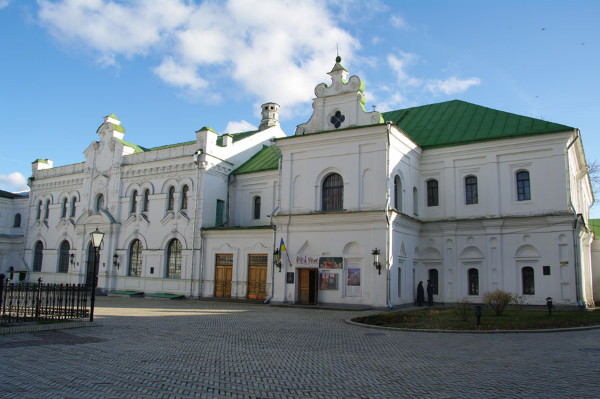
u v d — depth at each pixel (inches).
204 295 1551.4
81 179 1963.6
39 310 827.4
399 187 1294.3
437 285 1359.5
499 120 1397.6
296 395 364.2
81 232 1879.9
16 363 455.8
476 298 1293.1
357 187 1238.9
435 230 1373.0
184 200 1647.4
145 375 416.8
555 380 410.6
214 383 394.0
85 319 812.6
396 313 1000.2
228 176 1706.4
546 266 1205.7
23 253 2103.8
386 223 1178.6
